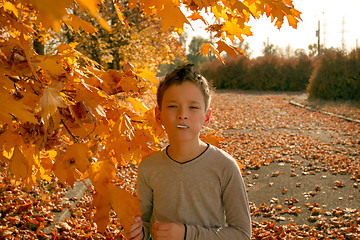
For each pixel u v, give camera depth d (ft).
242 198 4.43
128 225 3.91
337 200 16.58
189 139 4.37
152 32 49.73
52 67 3.69
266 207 15.96
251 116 46.06
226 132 34.83
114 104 4.72
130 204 3.95
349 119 39.93
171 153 4.62
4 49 3.56
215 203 4.49
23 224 11.47
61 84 3.80
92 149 4.06
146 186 4.83
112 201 3.91
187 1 4.82
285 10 4.49
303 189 18.19
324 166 22.24
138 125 5.08
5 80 3.59
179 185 4.48
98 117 4.47
